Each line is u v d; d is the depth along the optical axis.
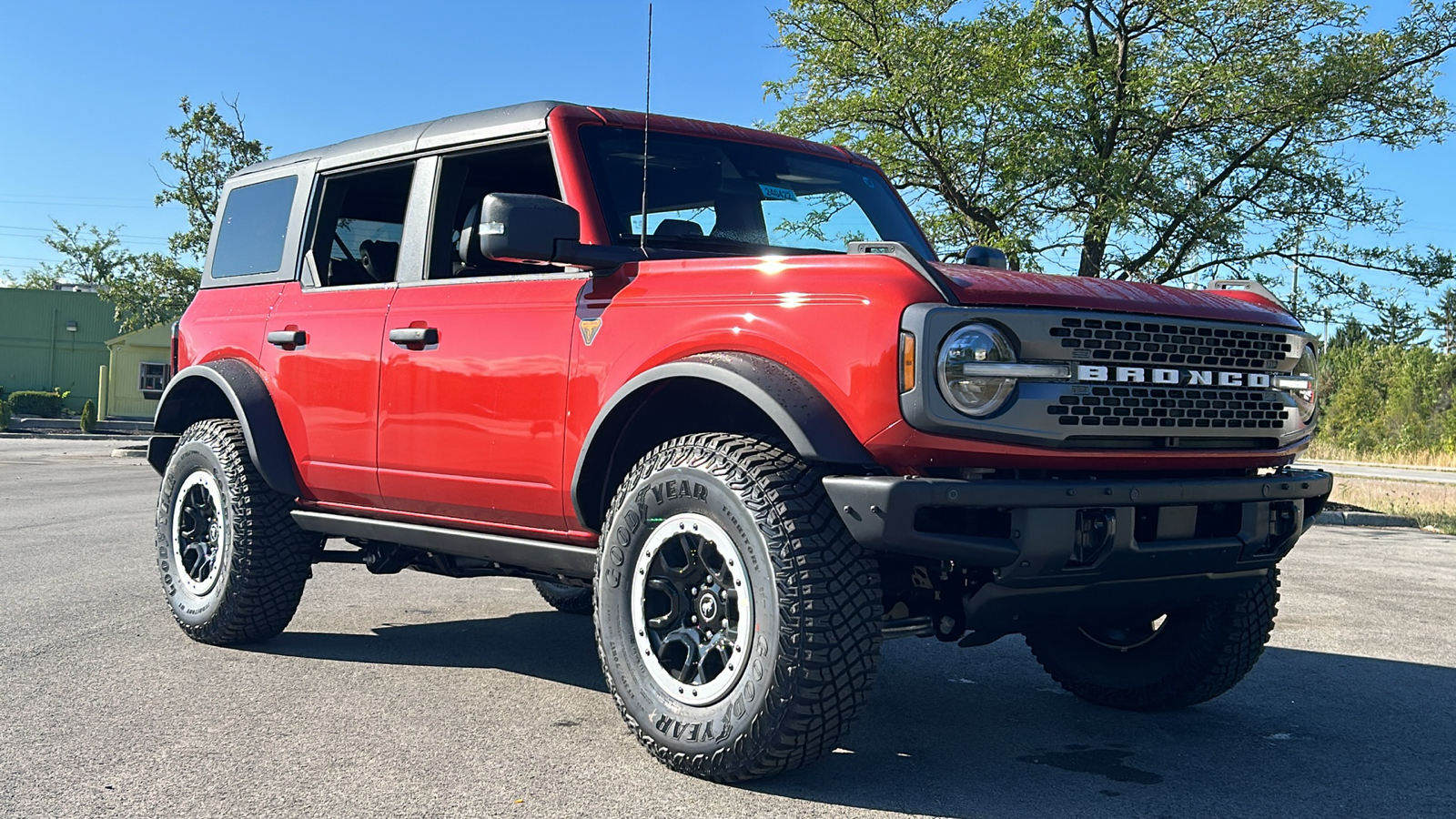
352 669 4.87
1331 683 4.93
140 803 3.15
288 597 5.18
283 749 3.67
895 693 4.68
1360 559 9.80
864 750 3.80
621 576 3.61
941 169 15.26
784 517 3.21
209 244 5.91
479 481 4.21
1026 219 15.42
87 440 35.34
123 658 4.99
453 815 3.07
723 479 3.32
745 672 3.25
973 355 3.10
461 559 4.92
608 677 3.64
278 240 5.38
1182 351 3.43
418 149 4.75
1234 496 3.47
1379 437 45.72
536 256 3.64
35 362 53.00
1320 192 15.16
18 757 3.55
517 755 3.63
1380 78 14.48
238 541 5.08
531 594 7.02
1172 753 3.83
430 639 5.57
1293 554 10.05
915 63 14.98
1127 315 3.32
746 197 4.50
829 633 3.15
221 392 5.62
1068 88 14.97
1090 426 3.23
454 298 4.38
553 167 4.23
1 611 6.07
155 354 47.62
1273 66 14.71
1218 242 15.27
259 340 5.23
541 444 3.97
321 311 4.95
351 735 3.84
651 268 3.78
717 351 3.51
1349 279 15.52
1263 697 4.68
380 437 4.57
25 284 77.81
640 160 4.32
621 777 3.42
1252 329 3.58
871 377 3.15
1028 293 3.23
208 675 4.70
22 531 9.89
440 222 4.63
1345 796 3.38
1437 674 5.12
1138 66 15.40
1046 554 3.12
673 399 3.76
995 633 3.66
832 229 4.65
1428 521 13.63
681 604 3.48
